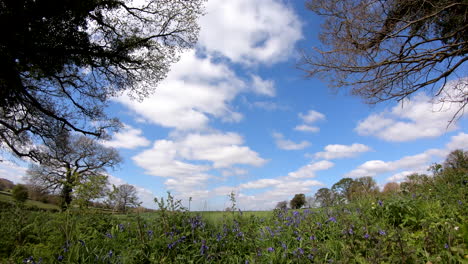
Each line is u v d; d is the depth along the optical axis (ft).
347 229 13.04
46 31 32.22
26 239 17.17
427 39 28.53
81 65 41.83
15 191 70.59
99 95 50.34
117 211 19.63
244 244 15.37
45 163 61.72
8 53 32.04
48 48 34.35
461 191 18.28
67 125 52.24
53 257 13.04
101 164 94.12
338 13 29.78
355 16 28.60
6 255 15.12
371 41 29.71
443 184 21.90
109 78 48.47
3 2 29.07
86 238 15.21
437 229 12.01
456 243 10.74
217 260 14.12
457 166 27.96
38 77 38.68
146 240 15.24
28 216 22.56
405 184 24.47
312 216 17.58
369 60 30.83
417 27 28.35
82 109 51.62
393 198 18.72
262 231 16.37
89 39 39.42
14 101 41.52
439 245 11.03
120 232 16.85
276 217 18.65
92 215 18.15
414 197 18.86
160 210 17.61
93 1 35.99
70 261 12.98
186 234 16.21
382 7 28.27
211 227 18.37
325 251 12.21
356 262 11.02
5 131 52.60
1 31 29.99
